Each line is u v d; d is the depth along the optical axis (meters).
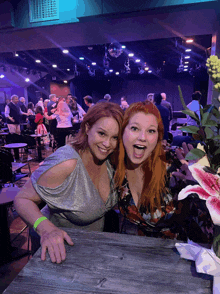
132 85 16.62
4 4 3.64
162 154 1.04
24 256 2.03
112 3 3.19
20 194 1.08
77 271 0.68
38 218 0.93
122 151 1.05
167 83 15.70
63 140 5.54
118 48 5.88
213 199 0.57
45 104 9.67
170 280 0.64
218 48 3.49
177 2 2.93
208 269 0.61
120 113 1.00
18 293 0.60
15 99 7.19
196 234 1.02
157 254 0.75
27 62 11.92
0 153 2.54
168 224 1.09
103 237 0.85
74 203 1.06
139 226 1.14
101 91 17.28
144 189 1.05
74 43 4.48
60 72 14.87
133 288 0.61
